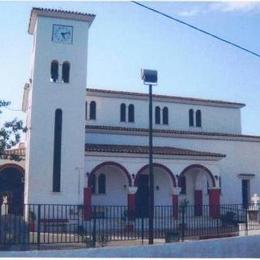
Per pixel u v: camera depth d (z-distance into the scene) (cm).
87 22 3172
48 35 3075
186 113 4100
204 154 3409
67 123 3031
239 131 4297
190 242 1745
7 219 1675
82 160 3023
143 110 3938
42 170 2930
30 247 1641
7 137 2614
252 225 2564
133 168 3194
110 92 3800
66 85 3067
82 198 2991
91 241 1783
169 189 3528
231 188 3869
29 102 3181
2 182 3253
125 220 2403
